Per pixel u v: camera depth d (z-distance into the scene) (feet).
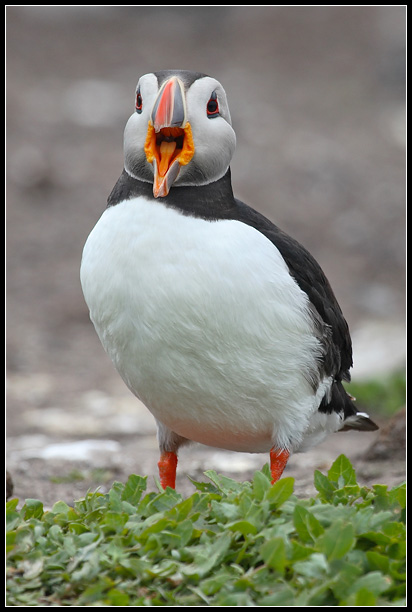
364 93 114.73
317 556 19.83
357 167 92.48
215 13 145.38
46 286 70.90
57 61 121.80
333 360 28.07
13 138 93.09
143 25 142.20
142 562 20.71
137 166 24.97
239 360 24.97
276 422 26.66
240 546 21.43
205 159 24.68
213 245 24.34
